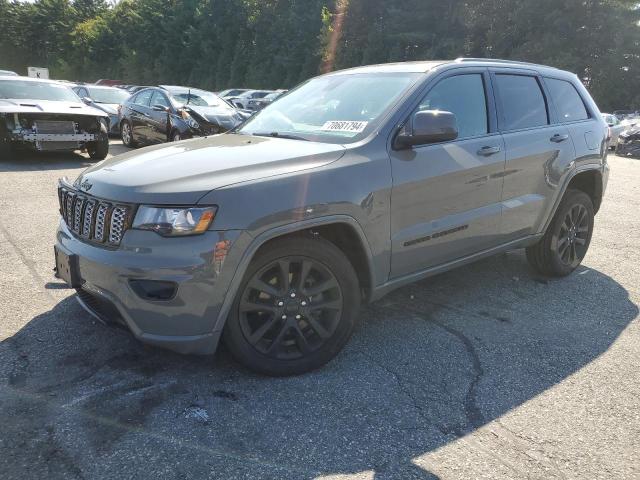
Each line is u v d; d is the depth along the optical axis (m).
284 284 3.08
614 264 5.64
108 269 2.83
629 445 2.71
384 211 3.35
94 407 2.83
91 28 82.81
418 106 3.67
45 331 3.62
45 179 8.96
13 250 5.21
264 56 58.31
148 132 13.02
